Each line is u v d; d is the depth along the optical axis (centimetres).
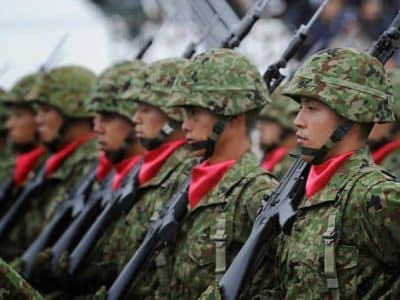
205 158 1631
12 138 2488
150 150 1838
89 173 2089
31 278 1966
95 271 1866
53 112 2275
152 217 1747
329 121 1373
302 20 2642
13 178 2458
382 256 1315
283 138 2311
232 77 1612
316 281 1345
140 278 1703
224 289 1396
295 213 1390
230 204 1567
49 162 2277
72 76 2302
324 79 1370
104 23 3284
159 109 1827
